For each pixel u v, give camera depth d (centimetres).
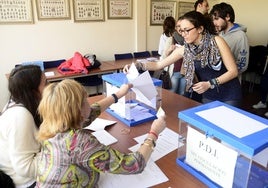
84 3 392
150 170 106
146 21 469
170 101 185
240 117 100
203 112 105
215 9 207
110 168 85
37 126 112
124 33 450
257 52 445
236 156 84
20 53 358
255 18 494
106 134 137
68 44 396
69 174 84
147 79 143
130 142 129
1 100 356
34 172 105
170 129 141
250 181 90
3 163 118
